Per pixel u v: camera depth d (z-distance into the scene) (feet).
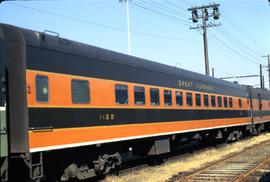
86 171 46.70
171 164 61.36
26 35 38.45
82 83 44.91
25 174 37.35
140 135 55.31
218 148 84.74
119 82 51.65
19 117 36.78
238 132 102.01
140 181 47.80
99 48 49.03
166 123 62.64
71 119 42.73
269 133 129.29
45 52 40.22
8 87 36.50
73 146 42.68
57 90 41.22
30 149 37.14
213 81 84.79
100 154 48.98
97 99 47.14
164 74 63.72
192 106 72.79
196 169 54.90
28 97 37.60
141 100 56.44
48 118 39.70
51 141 39.78
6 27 37.14
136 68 55.93
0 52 35.81
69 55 43.39
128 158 71.20
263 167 55.88
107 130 48.39
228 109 92.02
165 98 63.21
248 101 108.37
